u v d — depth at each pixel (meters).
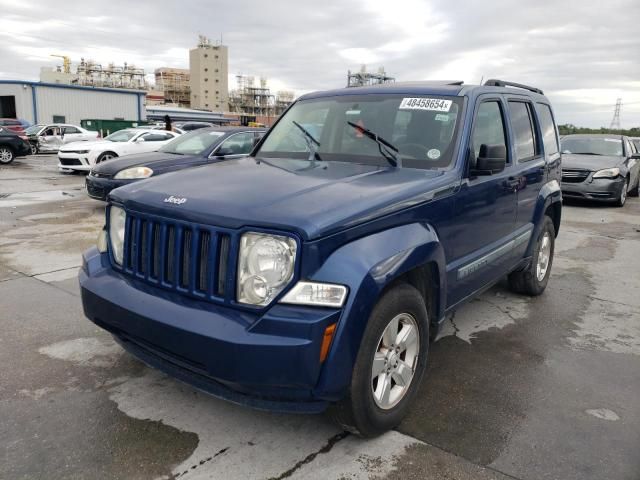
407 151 3.68
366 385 2.69
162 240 2.78
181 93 156.25
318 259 2.46
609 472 2.71
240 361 2.38
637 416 3.26
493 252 4.06
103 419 3.06
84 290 3.07
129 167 8.98
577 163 12.30
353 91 4.36
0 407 3.15
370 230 2.72
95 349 3.96
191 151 9.64
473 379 3.70
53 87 43.06
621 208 12.53
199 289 2.67
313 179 3.15
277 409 2.57
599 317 5.04
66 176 16.27
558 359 4.07
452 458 2.79
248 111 146.12
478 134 3.86
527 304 5.35
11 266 6.12
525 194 4.66
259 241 2.48
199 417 3.11
